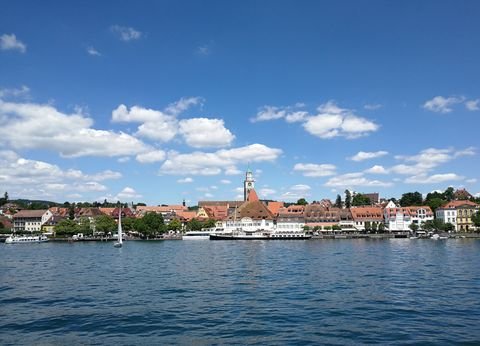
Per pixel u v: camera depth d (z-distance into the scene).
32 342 30.77
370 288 52.25
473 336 31.09
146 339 31.20
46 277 66.56
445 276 62.66
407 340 30.31
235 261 92.19
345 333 32.25
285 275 65.38
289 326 34.41
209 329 33.72
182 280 61.44
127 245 174.38
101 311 40.25
